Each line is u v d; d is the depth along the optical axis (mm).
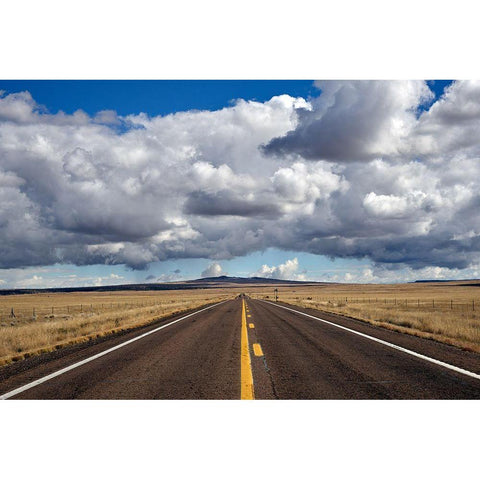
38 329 16500
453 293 142625
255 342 13148
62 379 8086
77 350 11938
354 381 7770
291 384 7590
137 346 12477
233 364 9461
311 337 14367
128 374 8461
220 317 24453
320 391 7141
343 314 26562
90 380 7980
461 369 8703
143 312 29719
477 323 19766
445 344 12516
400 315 24203
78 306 72812
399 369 8758
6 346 12109
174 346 12391
